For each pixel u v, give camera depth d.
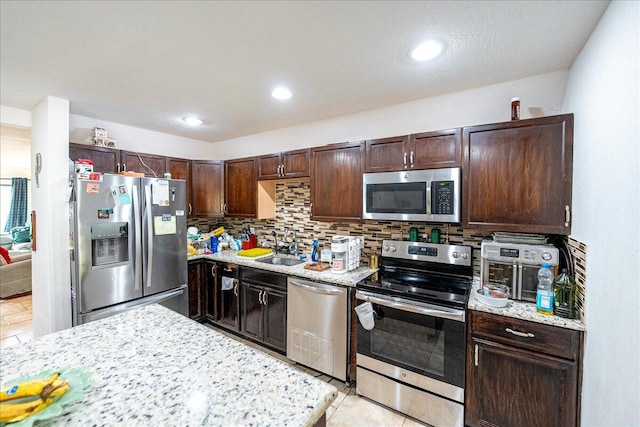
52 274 2.29
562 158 1.65
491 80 1.99
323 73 1.88
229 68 1.81
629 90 1.03
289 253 3.17
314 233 3.07
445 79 1.97
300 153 2.83
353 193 2.44
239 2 1.21
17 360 0.98
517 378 1.57
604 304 1.20
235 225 3.83
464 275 2.13
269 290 2.61
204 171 3.45
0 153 5.07
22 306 3.92
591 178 1.36
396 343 1.90
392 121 2.49
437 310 1.73
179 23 1.36
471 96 2.14
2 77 1.94
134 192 2.47
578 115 1.57
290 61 1.72
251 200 3.24
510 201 1.80
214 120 2.93
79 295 2.19
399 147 2.20
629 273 1.01
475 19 1.33
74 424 0.69
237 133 3.46
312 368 2.37
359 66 1.78
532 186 1.73
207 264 3.15
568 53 1.60
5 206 6.66
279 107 2.54
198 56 1.67
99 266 2.29
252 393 0.82
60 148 2.32
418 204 2.08
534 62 1.72
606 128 1.21
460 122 2.19
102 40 1.50
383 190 2.23
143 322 1.31
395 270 2.38
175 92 2.19
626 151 1.04
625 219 1.04
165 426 0.69
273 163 3.03
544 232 1.70
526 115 1.95
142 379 0.88
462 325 1.69
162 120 2.92
